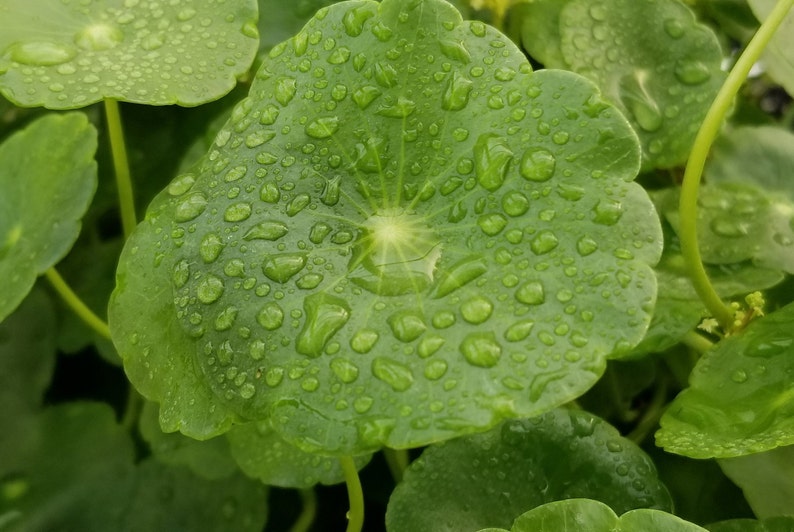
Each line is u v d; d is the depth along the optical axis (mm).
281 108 229
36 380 278
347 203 225
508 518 236
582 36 266
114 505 267
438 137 225
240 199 223
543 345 206
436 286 215
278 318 215
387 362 209
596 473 237
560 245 212
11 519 263
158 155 293
